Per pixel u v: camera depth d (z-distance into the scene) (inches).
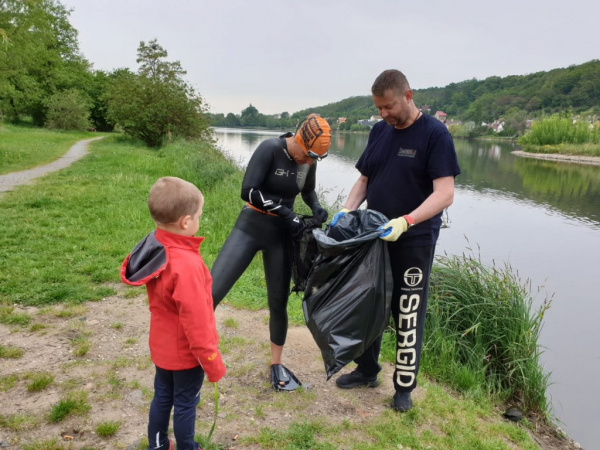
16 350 129.8
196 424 104.2
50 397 109.7
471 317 177.8
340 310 104.3
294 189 116.6
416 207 111.4
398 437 106.3
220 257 113.9
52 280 189.8
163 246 77.8
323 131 107.0
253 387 122.6
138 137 1099.9
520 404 153.3
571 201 710.5
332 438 104.1
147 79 1034.7
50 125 1510.8
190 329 76.4
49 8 866.1
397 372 116.9
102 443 95.3
